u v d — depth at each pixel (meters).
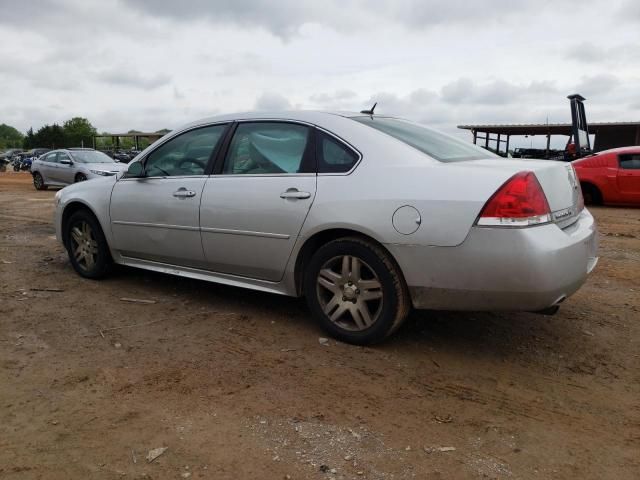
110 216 4.98
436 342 3.82
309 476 2.32
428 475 2.34
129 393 3.03
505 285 3.09
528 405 2.97
